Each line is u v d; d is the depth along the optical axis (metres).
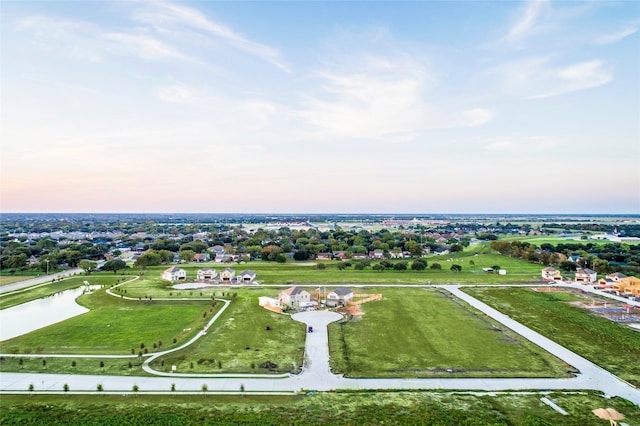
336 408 47.81
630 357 65.69
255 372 58.47
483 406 48.59
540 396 51.56
